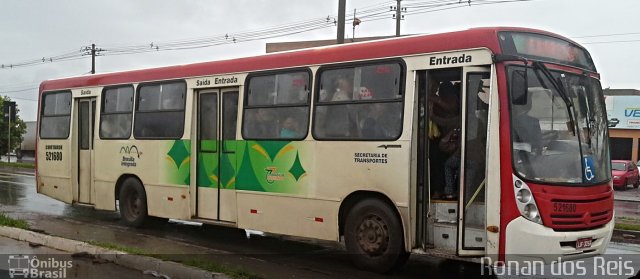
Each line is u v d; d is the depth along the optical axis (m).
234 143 9.26
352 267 7.84
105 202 11.69
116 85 11.58
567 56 7.21
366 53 7.64
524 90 6.38
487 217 6.46
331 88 8.01
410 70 7.16
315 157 8.06
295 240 10.02
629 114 37.22
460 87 6.79
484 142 6.74
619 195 25.50
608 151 7.41
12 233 9.77
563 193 6.46
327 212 7.90
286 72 8.59
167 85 10.52
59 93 12.88
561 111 6.79
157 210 10.54
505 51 6.56
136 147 11.01
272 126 8.67
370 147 7.45
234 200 9.23
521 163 6.41
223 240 9.95
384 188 7.27
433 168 7.11
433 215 7.08
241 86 9.19
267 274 7.31
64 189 12.52
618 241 10.84
